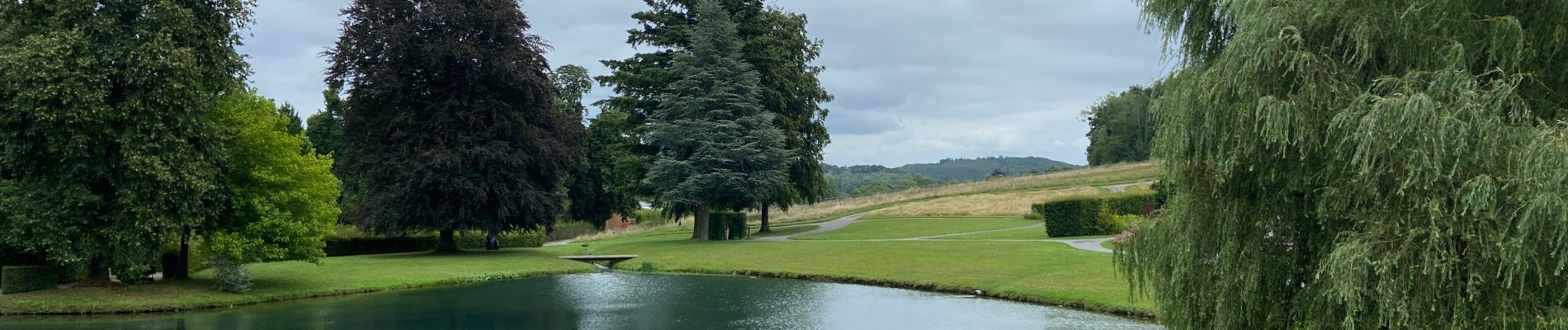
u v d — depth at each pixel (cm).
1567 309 806
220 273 2250
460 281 2816
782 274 2867
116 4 1997
